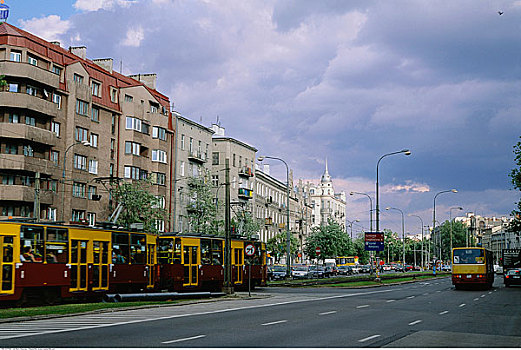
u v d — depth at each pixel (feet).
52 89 167.02
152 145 210.79
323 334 53.36
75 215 175.22
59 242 88.38
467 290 151.53
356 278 221.05
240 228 234.99
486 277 151.33
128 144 198.70
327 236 334.44
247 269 140.77
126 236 104.73
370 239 191.01
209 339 48.67
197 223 219.41
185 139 239.50
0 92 153.89
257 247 148.05
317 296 117.19
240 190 282.77
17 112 157.99
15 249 81.00
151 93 213.25
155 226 188.44
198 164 249.75
